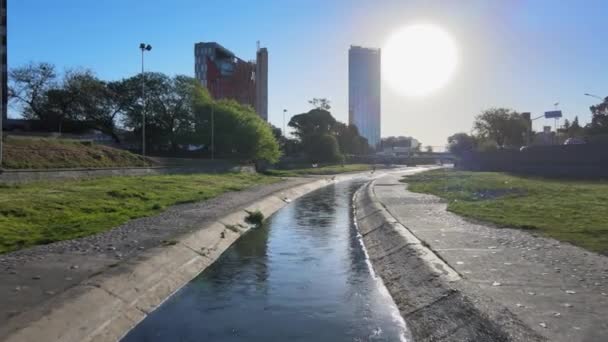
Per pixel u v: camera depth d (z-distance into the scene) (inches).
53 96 3029.0
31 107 3021.7
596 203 1018.1
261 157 3484.3
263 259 708.0
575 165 2501.2
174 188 1588.3
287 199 1731.1
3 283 448.5
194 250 685.3
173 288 538.0
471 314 376.2
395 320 434.6
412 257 593.0
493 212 944.9
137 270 516.7
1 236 684.7
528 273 466.9
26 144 1814.7
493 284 434.6
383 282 569.9
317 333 401.1
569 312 350.3
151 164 2331.4
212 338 392.5
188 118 3395.7
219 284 562.9
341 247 807.7
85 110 3196.4
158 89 3363.7
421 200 1371.8
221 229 876.6
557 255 539.2
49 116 3068.4
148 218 943.0
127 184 1542.8
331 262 687.1
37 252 593.0
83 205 1033.5
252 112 3750.0
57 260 548.7
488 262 521.3
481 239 664.4
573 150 2546.8
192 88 3449.8
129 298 459.8
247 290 536.7
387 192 1749.5
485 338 338.3
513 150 3253.0
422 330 396.5
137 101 3358.8
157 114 3363.7
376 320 434.3
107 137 3479.3
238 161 3282.5
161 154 3326.8
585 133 4173.2
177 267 592.7
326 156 5167.3
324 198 1875.0
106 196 1203.2
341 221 1159.0
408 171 5172.2
